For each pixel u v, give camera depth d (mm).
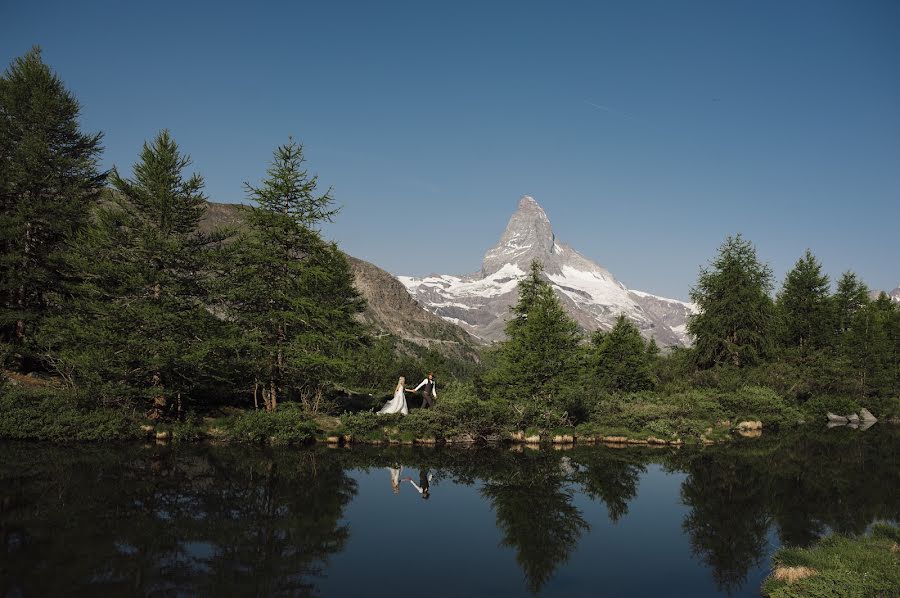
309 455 22906
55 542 11570
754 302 48719
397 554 12180
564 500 17766
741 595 10656
